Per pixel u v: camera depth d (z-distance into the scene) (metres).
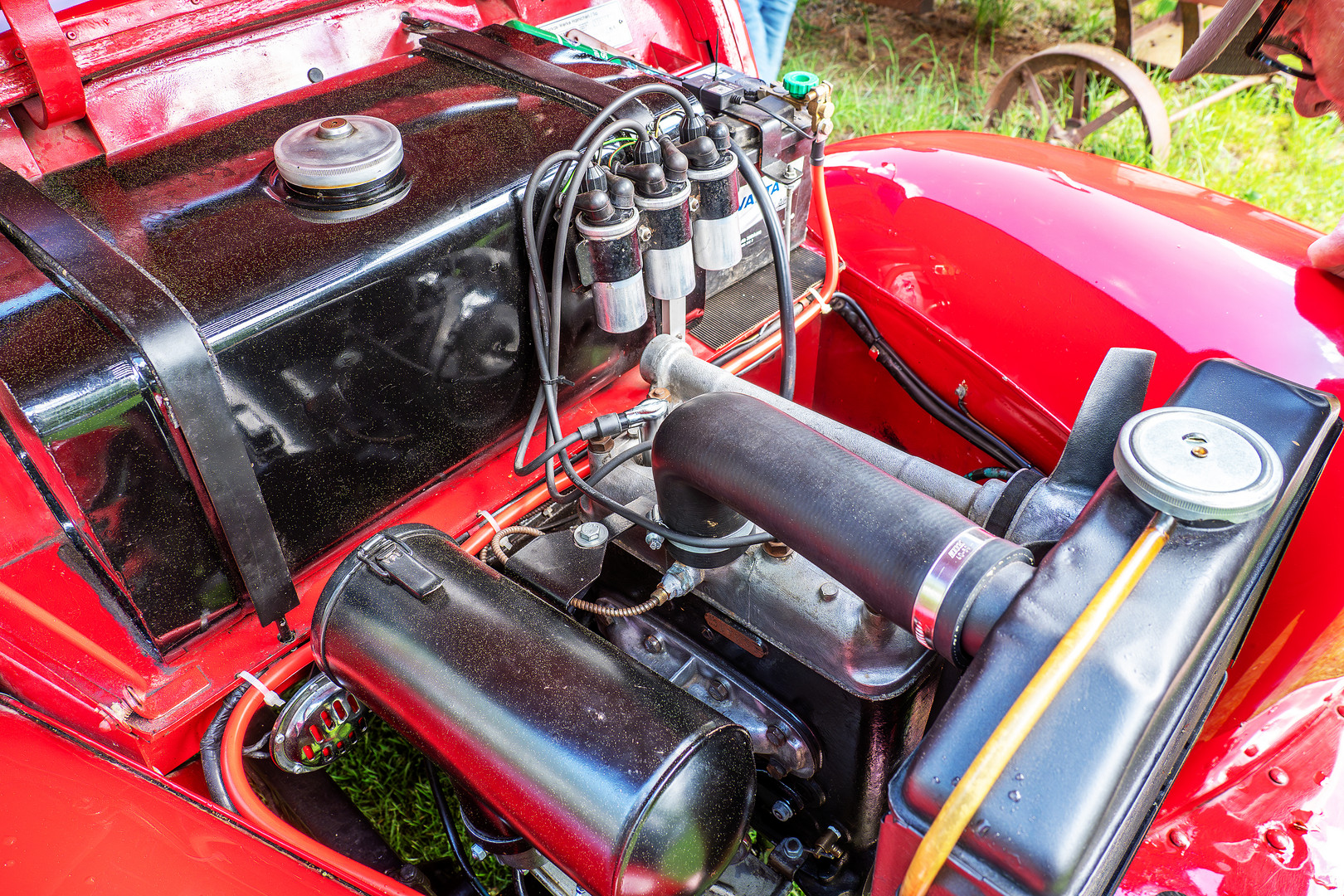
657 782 0.95
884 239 1.92
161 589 1.10
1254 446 0.90
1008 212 1.78
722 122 1.37
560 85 1.45
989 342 1.77
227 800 1.14
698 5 2.05
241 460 1.05
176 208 1.19
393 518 1.35
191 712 1.15
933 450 2.06
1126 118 4.20
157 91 1.40
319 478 1.20
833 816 1.28
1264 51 1.77
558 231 1.23
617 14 1.96
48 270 1.06
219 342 1.02
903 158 1.98
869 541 0.93
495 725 1.02
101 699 1.14
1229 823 1.23
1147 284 1.60
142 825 1.00
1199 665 0.84
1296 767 1.27
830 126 1.58
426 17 1.69
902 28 5.42
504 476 1.44
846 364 2.11
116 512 1.01
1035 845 0.71
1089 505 0.93
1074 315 1.66
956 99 4.44
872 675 1.12
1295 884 1.15
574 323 1.43
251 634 1.22
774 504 1.00
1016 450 1.83
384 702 1.11
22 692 1.19
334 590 1.15
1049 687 0.76
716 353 1.63
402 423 1.26
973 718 0.79
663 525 1.20
